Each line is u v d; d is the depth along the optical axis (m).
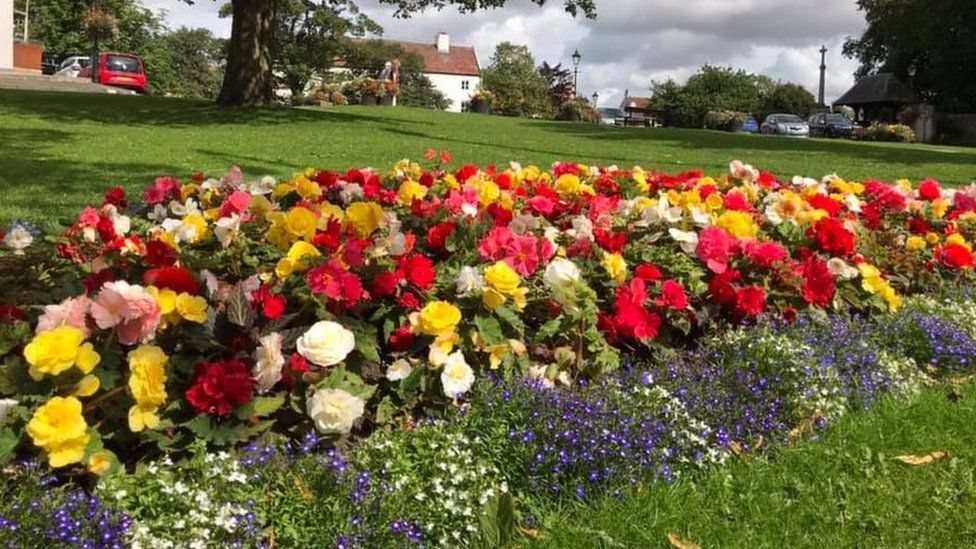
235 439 2.59
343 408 2.70
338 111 22.78
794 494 2.89
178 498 2.32
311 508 2.42
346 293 3.03
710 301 4.06
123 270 3.30
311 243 3.38
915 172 14.20
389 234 3.57
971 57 49.69
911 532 2.71
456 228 3.85
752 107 72.25
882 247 5.32
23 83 32.22
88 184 8.23
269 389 2.79
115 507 2.27
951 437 3.37
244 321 2.83
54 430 2.31
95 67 41.97
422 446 2.75
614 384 3.24
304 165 10.84
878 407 3.58
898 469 3.11
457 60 97.75
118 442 2.58
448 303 3.21
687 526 2.62
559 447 2.84
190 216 3.76
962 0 47.47
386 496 2.47
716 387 3.41
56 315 2.62
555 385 3.30
